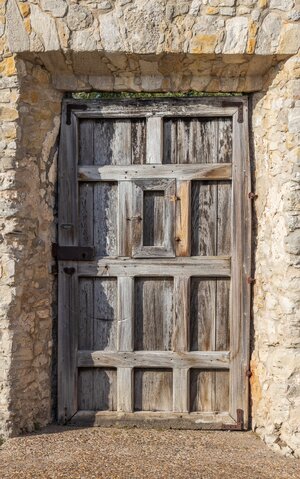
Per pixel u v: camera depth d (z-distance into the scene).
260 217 3.60
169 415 3.70
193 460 3.12
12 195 3.35
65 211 3.72
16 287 3.36
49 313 3.69
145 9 3.24
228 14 3.23
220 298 3.72
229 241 3.70
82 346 3.77
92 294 3.76
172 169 3.69
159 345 3.73
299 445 3.19
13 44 3.29
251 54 3.25
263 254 3.54
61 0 3.26
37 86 3.51
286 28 3.22
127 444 3.37
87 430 3.61
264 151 3.53
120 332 3.71
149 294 3.74
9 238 3.37
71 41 3.26
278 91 3.37
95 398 3.76
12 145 3.35
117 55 3.31
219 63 3.40
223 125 3.70
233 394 3.68
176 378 3.70
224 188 3.71
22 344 3.43
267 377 3.42
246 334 3.67
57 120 3.69
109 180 3.72
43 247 3.62
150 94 3.83
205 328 3.73
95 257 3.73
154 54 3.28
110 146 3.74
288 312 3.23
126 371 3.71
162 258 3.70
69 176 3.72
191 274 3.69
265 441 3.41
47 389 3.68
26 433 3.48
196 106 3.66
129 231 3.71
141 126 3.73
